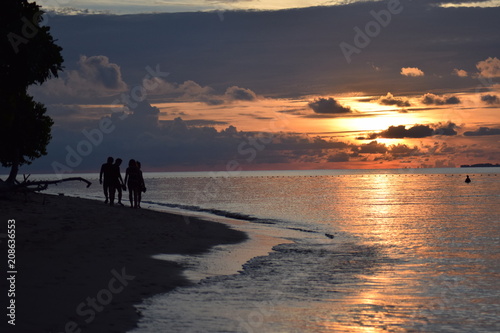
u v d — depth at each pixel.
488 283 12.38
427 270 14.17
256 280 12.45
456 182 135.38
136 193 26.70
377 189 91.38
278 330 8.41
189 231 20.67
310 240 21.11
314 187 107.31
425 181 153.25
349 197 62.78
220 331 8.22
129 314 8.98
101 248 14.98
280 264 14.87
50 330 7.91
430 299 10.73
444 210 40.38
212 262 14.57
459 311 9.73
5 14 21.17
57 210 21.98
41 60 22.20
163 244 16.84
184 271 13.05
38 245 14.59
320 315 9.35
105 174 26.98
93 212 22.61
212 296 10.62
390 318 9.23
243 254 16.47
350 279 12.79
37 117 30.28
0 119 23.41
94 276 11.53
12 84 22.55
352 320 9.07
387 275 13.38
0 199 23.02
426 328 8.69
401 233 24.19
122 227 19.33
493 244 20.06
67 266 12.32
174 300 10.10
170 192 80.25
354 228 26.61
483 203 49.50
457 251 18.08
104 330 8.03
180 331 8.14
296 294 11.03
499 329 8.62
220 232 21.78
